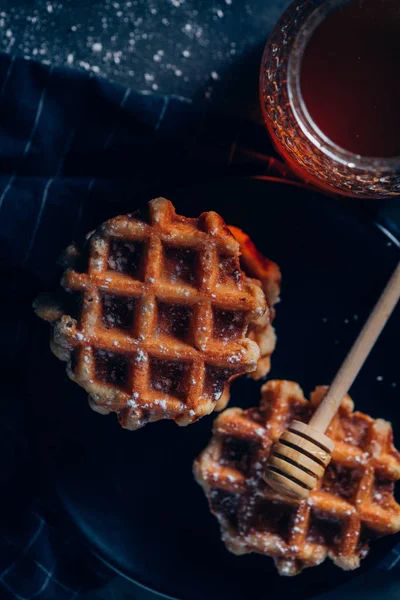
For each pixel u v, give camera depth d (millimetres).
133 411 423
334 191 474
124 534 491
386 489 465
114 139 485
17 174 490
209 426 491
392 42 432
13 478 496
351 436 470
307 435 435
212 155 484
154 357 424
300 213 473
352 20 432
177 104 478
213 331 426
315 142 434
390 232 481
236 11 499
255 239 482
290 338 488
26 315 488
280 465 432
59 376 486
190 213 472
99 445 492
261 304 423
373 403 487
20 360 494
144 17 498
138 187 482
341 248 480
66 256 435
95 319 422
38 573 500
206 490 472
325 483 466
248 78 498
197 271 424
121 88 474
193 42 499
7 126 482
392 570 502
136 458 494
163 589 488
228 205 471
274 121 448
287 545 457
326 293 486
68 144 487
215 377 426
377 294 483
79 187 480
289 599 482
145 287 421
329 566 478
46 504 497
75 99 479
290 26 437
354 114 438
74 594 503
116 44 498
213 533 493
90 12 497
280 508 466
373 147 438
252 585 487
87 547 490
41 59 496
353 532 457
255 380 486
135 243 430
